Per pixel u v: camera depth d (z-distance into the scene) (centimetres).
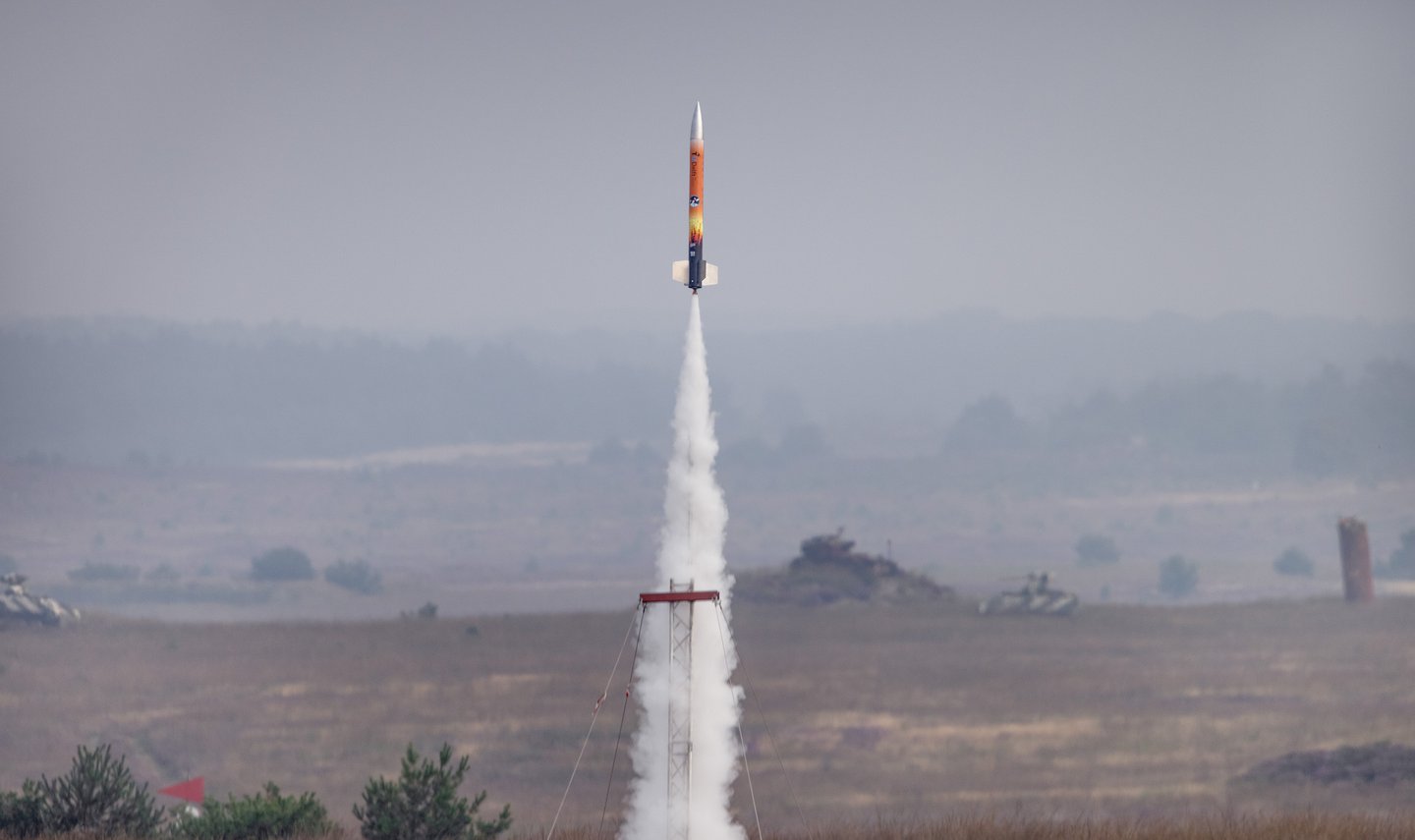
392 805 15312
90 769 16550
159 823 16862
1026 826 17275
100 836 15838
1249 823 17038
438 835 15275
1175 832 16362
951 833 17088
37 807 16300
